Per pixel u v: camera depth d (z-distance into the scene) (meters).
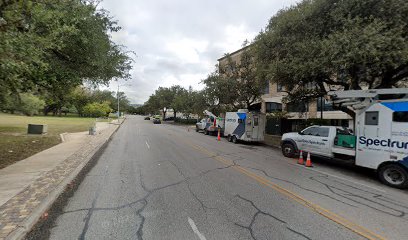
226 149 14.69
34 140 15.14
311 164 10.45
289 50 11.93
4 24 5.20
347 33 9.39
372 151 8.21
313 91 15.74
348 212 5.16
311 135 11.29
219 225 4.34
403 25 9.14
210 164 9.70
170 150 13.35
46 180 6.68
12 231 3.85
